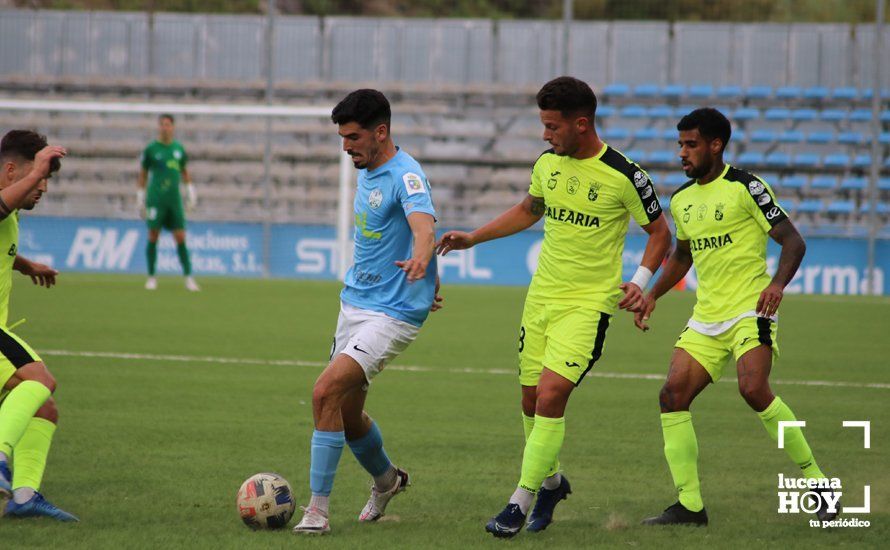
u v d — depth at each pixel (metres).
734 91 93.94
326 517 17.34
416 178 17.69
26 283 66.94
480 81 98.06
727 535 17.66
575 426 27.67
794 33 95.25
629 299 17.97
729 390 33.62
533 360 19.00
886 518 18.94
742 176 19.20
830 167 89.69
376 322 17.86
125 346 40.62
